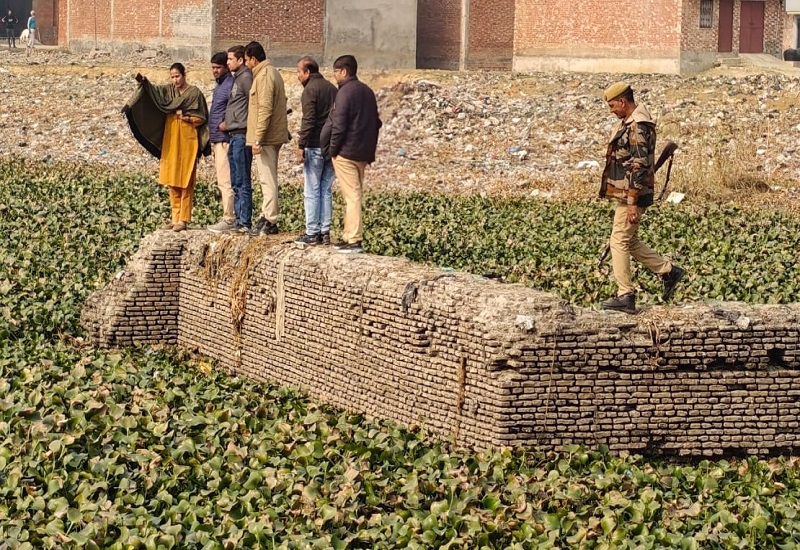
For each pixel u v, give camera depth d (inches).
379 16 1937.7
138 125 656.4
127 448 461.1
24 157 1353.3
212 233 640.4
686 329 460.8
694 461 466.9
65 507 407.8
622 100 489.1
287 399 547.5
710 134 1310.3
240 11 1913.1
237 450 456.1
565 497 420.8
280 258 571.5
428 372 487.2
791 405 469.4
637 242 487.2
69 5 2219.5
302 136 592.7
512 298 462.3
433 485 427.2
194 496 424.2
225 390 557.3
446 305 476.7
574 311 462.0
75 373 550.3
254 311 589.3
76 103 1614.2
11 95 1657.2
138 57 1990.7
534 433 457.1
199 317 629.6
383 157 1316.4
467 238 842.8
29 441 460.8
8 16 2397.9
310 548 380.8
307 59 599.5
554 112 1441.9
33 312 654.5
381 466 450.9
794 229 903.7
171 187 663.1
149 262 641.6
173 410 511.8
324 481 433.7
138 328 644.1
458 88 1544.0
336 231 847.7
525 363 453.4
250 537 386.0
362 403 522.9
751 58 1833.2
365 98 571.8
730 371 466.0
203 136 665.0
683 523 407.2
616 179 485.1
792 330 466.9
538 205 1024.2
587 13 1833.2
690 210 1005.2
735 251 799.7
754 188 1114.1
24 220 896.9
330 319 538.9
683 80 1571.1
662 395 462.6
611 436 461.1
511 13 2097.7
